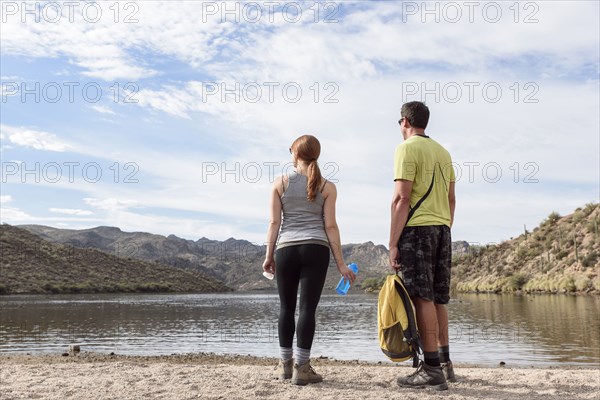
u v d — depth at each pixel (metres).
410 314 4.30
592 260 67.62
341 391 4.17
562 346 14.23
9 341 17.50
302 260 4.50
